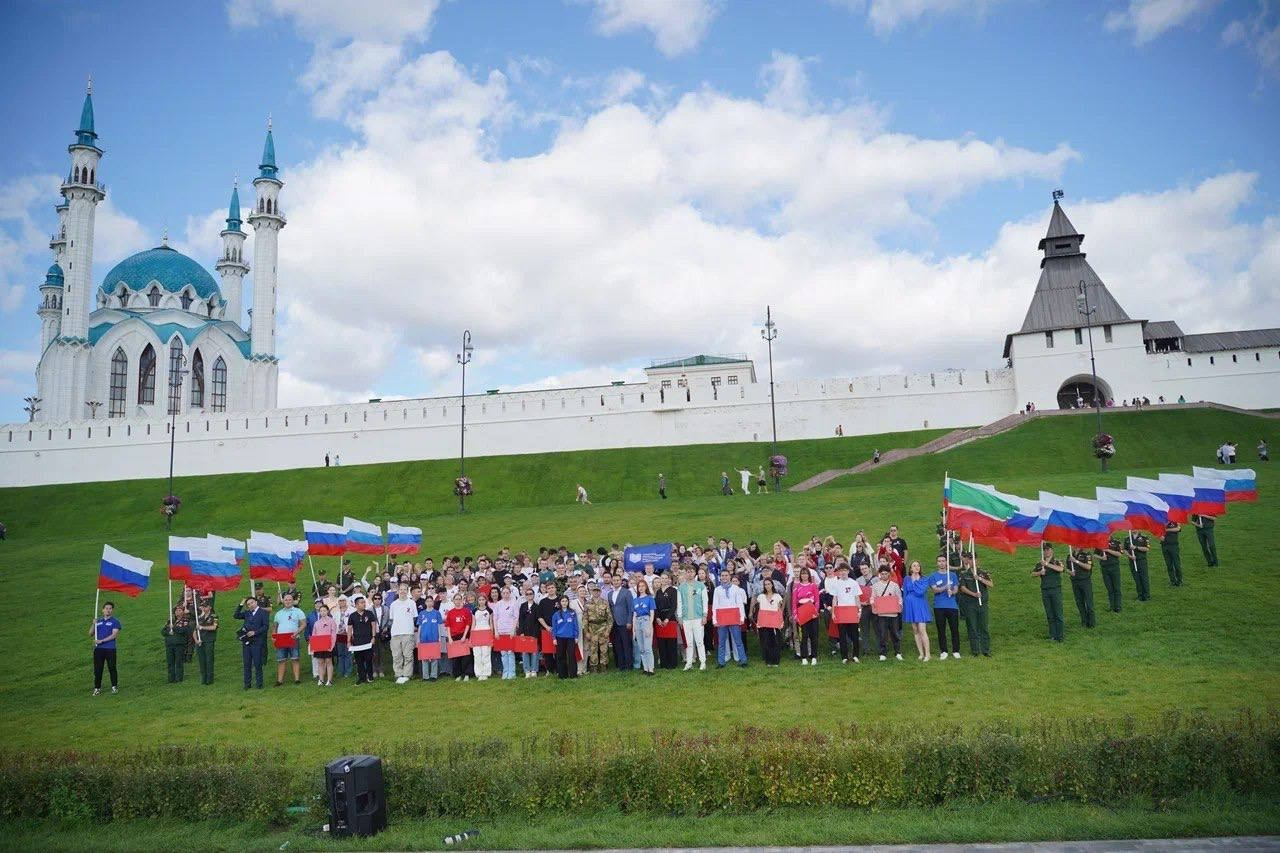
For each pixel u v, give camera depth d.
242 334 116.38
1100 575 26.55
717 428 84.19
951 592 19.78
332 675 22.22
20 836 12.62
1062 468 61.12
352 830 12.08
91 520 73.81
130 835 12.56
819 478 63.44
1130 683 16.86
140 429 89.25
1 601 34.88
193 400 108.44
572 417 86.06
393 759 13.27
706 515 43.44
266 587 35.16
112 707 20.47
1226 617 21.06
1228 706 15.09
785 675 18.97
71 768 13.49
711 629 22.02
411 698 19.45
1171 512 24.73
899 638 20.47
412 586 23.69
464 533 44.69
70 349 98.81
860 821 11.48
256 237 110.50
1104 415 70.25
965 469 61.94
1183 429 66.31
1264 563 25.48
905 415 82.62
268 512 71.38
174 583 37.94
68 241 100.50
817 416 83.38
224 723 18.38
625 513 47.25
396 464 82.38
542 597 21.09
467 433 86.62
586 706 17.64
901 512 38.84
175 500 60.88
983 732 12.73
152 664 25.22
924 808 11.86
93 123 101.88
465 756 13.58
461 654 20.89
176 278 116.00
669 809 12.27
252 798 12.86
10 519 76.25
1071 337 81.00
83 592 36.09
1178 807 11.44
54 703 21.28
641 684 19.09
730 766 12.30
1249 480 29.00
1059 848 10.45
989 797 11.95
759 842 11.06
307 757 15.48
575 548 37.97
